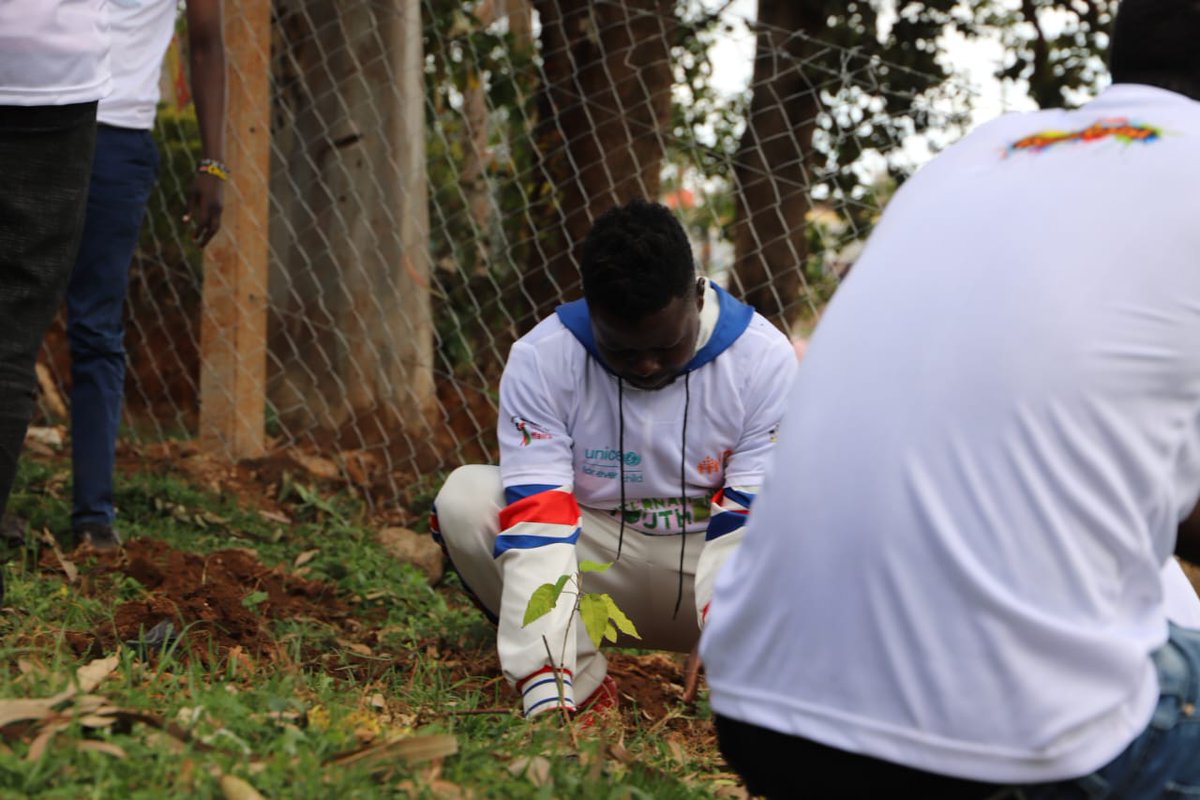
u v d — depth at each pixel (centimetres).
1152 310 160
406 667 327
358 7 586
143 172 391
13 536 389
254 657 303
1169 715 163
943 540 158
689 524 312
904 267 172
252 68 541
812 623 165
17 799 176
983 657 156
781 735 170
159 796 178
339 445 584
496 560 294
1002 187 172
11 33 258
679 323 267
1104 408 158
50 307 272
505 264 723
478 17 714
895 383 165
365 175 589
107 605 336
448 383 655
